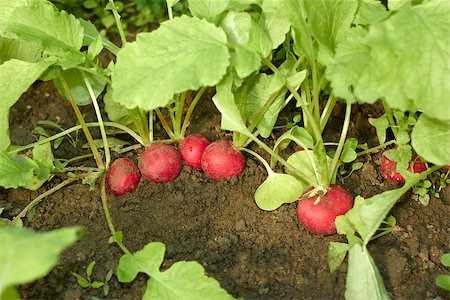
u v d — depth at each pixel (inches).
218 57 12.6
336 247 14.0
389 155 15.4
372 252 14.7
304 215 14.9
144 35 13.2
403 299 13.8
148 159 15.9
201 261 14.7
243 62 12.9
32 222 15.7
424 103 11.8
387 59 11.7
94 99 16.1
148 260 12.8
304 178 15.0
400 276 14.2
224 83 13.9
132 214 15.7
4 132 14.6
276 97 15.6
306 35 13.4
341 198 14.8
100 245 15.0
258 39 13.6
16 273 8.9
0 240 9.2
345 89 12.0
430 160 13.5
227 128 14.7
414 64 11.7
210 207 15.8
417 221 15.6
